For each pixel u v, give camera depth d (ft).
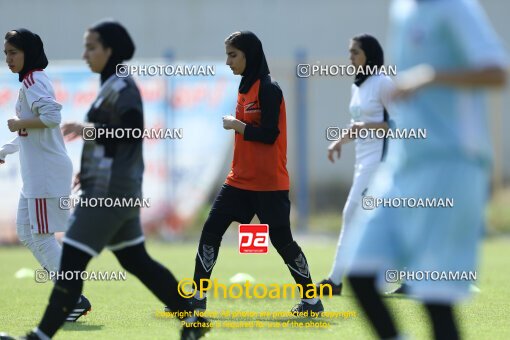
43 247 86.28
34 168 85.05
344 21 239.09
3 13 232.73
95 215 64.08
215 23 237.04
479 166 52.08
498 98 200.13
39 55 84.64
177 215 184.96
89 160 64.85
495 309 91.20
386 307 53.21
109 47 65.46
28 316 89.51
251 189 84.99
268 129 82.79
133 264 67.36
